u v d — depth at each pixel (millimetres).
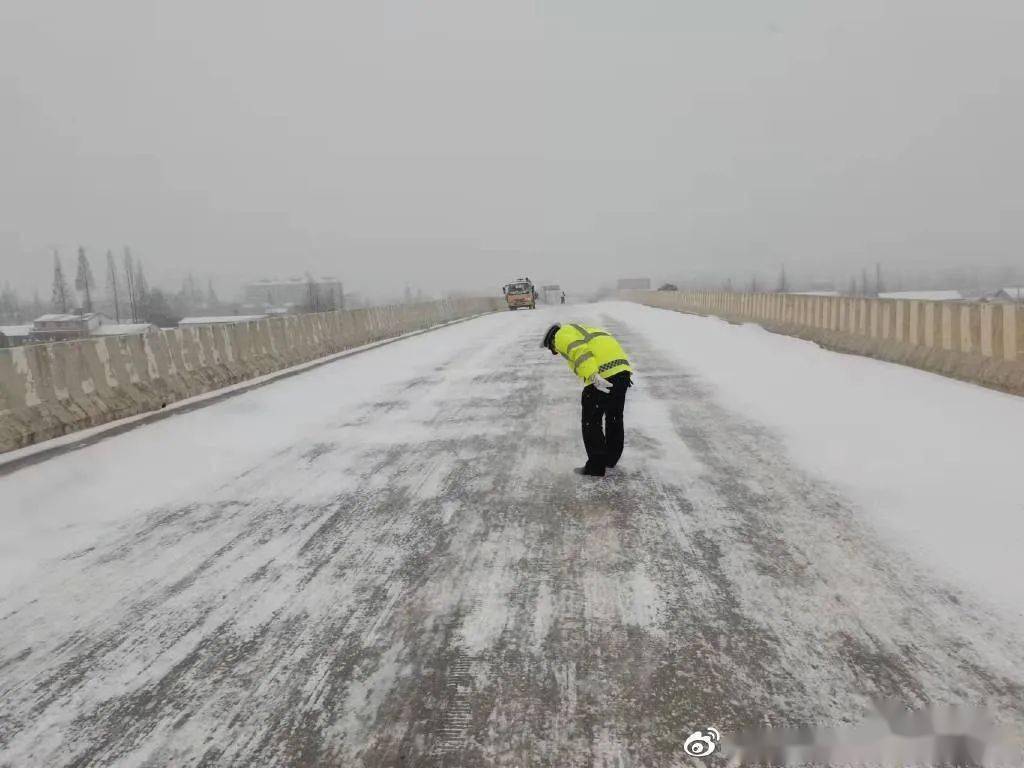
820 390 9125
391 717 2602
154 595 3799
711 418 7691
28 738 2598
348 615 3438
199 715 2686
